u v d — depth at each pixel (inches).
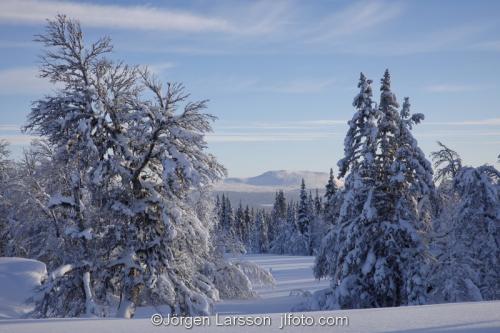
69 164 734.5
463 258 854.5
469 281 826.8
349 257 865.5
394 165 852.0
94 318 395.9
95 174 700.7
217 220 988.6
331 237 943.0
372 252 855.7
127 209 709.3
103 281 750.5
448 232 898.7
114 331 285.6
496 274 888.9
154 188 756.0
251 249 5364.2
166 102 749.9
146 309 994.7
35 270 807.7
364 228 866.1
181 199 773.9
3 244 1342.3
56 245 802.8
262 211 5511.8
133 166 759.7
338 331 268.2
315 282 1733.5
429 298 813.9
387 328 276.2
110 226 735.1
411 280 808.9
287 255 4148.6
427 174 854.5
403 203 856.3
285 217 5142.7
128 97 770.8
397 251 850.1
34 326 314.3
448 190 1034.7
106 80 766.5
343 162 924.6
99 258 737.6
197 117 759.1
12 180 1155.3
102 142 747.4
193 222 753.0
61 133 733.3
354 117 911.0
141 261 737.6
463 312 342.6
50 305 714.8
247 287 1272.1
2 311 677.9
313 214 4121.6
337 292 857.5
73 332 283.6
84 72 754.2
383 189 893.8
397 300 856.3
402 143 880.3
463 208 904.9
